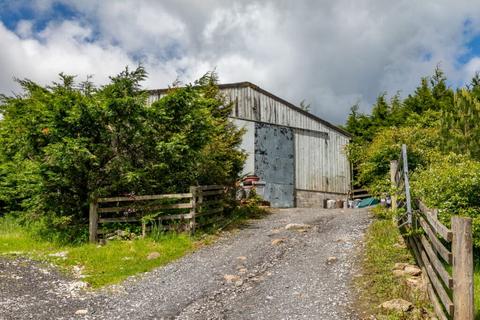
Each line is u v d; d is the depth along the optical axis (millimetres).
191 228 13484
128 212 14125
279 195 24141
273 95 24797
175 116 15000
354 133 35469
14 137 14992
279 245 12039
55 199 13805
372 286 8102
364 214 16844
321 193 26406
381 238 11375
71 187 13938
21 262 10820
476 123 16953
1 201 18438
